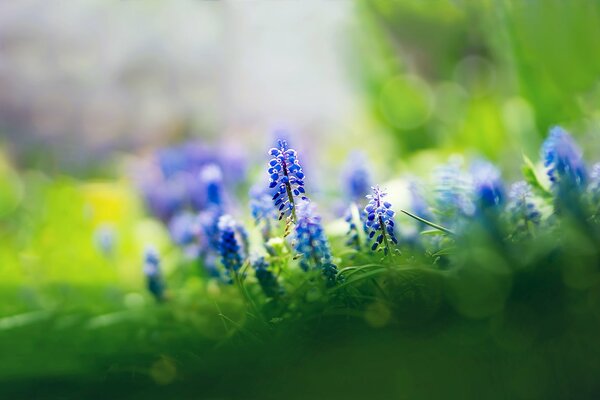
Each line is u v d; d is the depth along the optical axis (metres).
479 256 0.65
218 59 2.30
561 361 0.58
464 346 0.60
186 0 2.21
